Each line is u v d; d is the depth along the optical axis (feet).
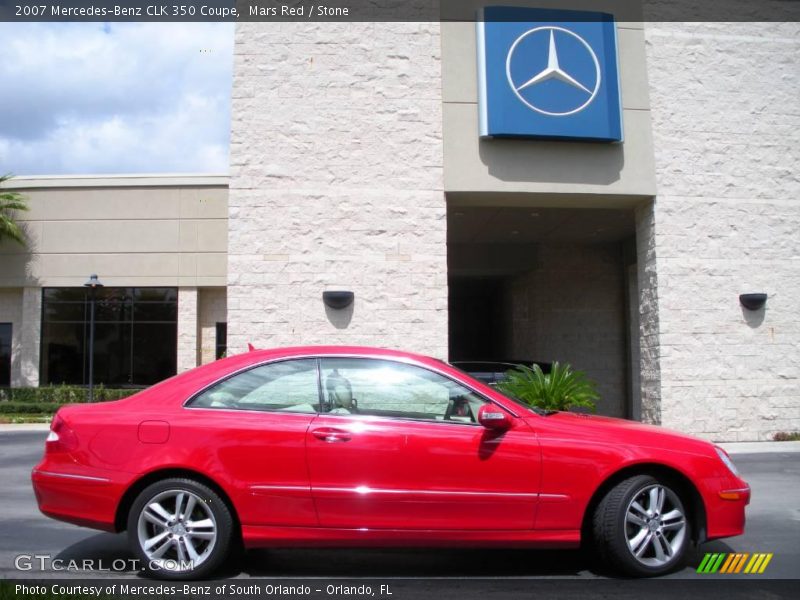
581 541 16.88
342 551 18.63
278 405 16.20
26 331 71.87
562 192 38.19
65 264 72.23
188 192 72.79
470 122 38.22
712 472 16.16
